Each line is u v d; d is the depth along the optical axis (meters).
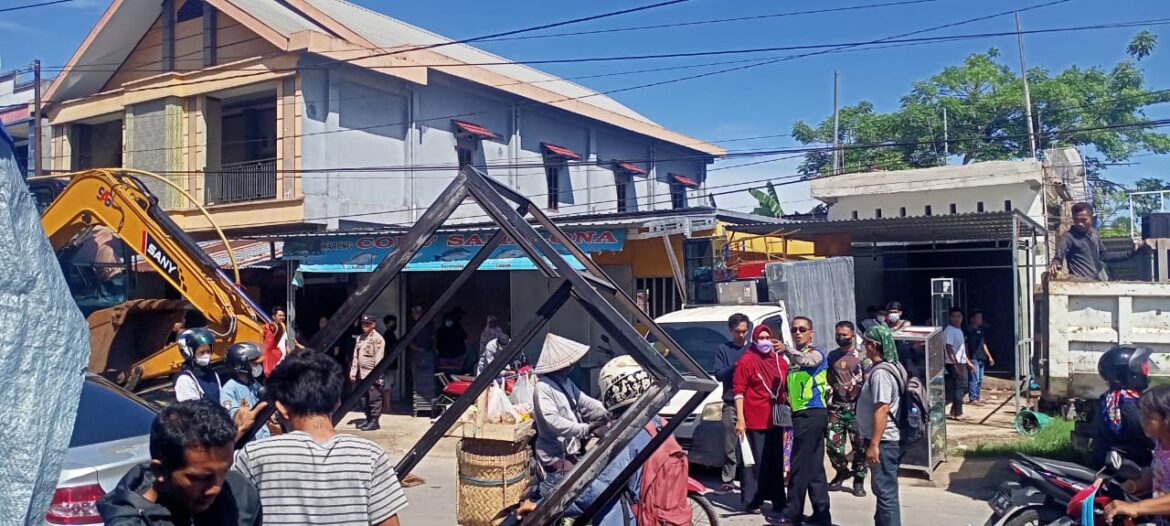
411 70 20.50
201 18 20.72
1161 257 16.61
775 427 7.64
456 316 15.80
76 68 22.36
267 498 2.91
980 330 15.55
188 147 20.42
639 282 15.59
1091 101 29.22
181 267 9.59
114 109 21.50
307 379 3.08
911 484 9.06
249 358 7.03
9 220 2.05
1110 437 5.34
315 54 18.78
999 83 30.19
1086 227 9.98
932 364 9.41
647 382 4.99
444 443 12.60
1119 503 4.32
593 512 3.99
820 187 21.12
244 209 19.48
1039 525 5.59
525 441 4.94
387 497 3.01
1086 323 8.45
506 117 23.88
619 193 28.48
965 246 19.94
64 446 2.16
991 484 8.97
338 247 15.55
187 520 2.49
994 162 19.02
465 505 4.81
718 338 10.12
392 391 16.88
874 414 6.44
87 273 12.46
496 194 3.38
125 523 2.34
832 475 9.60
